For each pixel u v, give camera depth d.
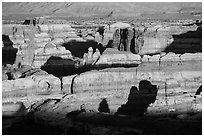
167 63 57.19
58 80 55.00
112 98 54.19
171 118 48.88
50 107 50.38
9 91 52.00
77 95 53.41
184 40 75.56
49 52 72.50
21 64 69.50
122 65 63.19
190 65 57.38
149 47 74.31
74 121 46.66
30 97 53.22
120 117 47.56
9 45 74.12
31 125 47.09
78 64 69.12
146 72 55.75
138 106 54.03
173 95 53.44
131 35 74.94
